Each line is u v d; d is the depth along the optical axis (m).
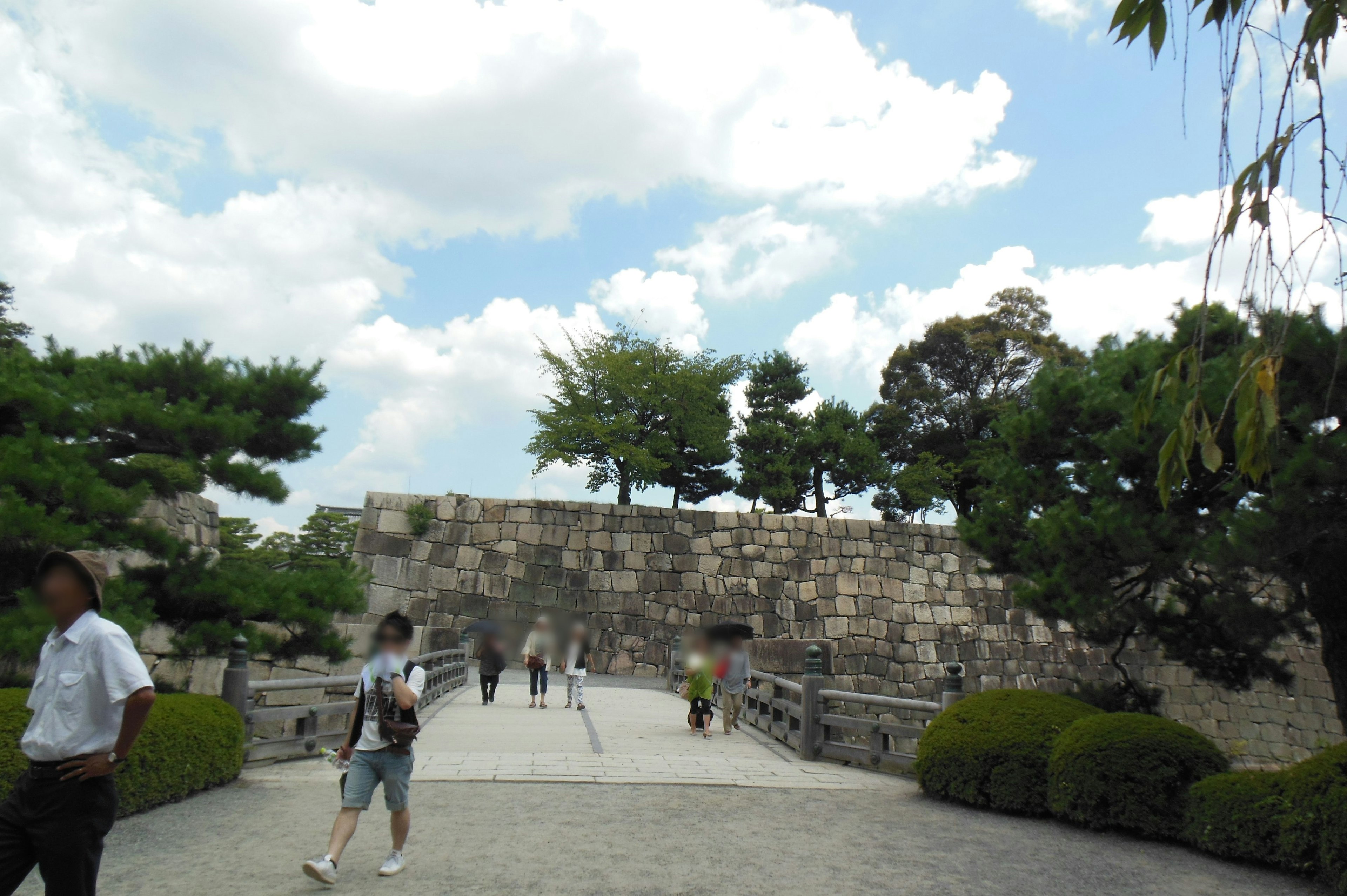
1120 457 9.52
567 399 31.42
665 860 6.00
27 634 7.21
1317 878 6.02
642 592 25.02
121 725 3.66
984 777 8.08
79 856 3.59
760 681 14.66
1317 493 6.95
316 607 10.15
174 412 9.35
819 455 37.41
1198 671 10.24
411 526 24.27
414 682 5.48
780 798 8.30
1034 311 41.72
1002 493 11.38
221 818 6.93
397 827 5.47
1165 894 5.72
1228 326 9.19
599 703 17.20
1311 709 28.92
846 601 26.38
